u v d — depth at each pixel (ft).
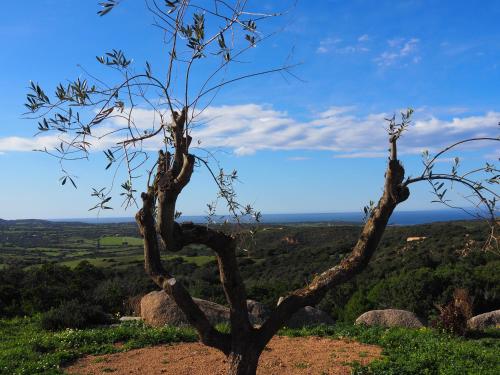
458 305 39.81
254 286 72.18
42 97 12.52
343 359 27.07
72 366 26.50
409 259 87.30
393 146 14.17
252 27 13.08
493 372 24.17
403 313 41.37
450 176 13.85
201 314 15.16
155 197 14.30
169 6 12.90
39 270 69.77
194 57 13.35
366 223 14.99
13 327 41.86
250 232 15.76
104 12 11.99
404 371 24.17
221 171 15.76
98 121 12.99
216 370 25.08
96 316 42.09
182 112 13.55
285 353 28.81
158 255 14.79
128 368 25.76
